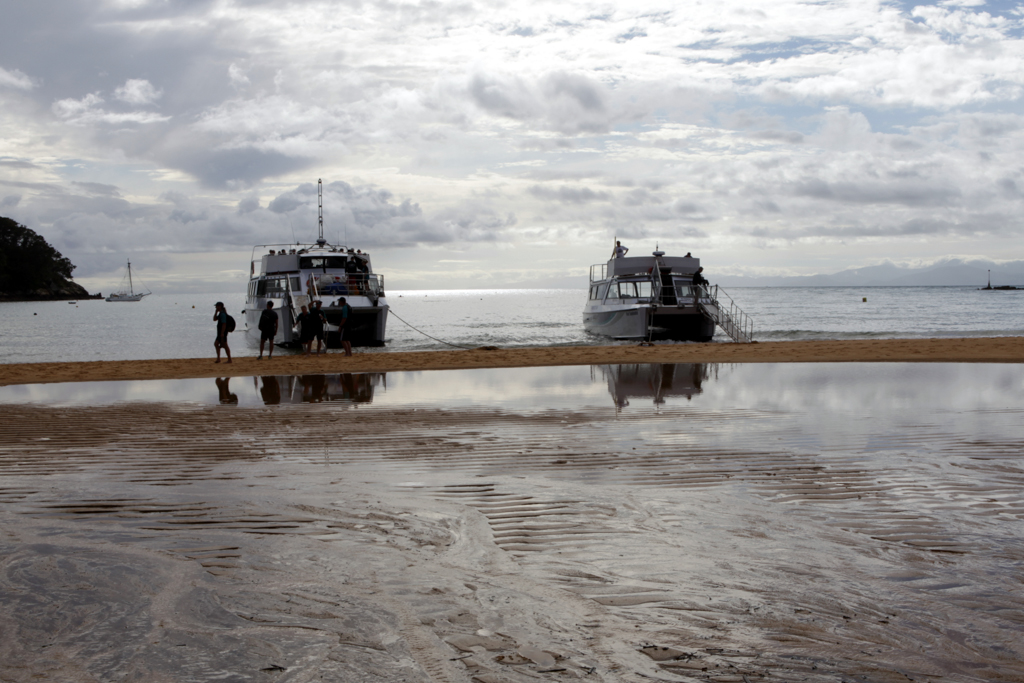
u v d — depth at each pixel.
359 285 30.92
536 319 61.00
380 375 15.59
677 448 7.30
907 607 3.35
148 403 11.30
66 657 2.90
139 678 2.73
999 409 9.84
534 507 5.13
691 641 3.01
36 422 9.41
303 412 10.18
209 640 3.05
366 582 3.71
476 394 12.10
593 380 14.12
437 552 4.18
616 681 2.68
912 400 10.81
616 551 4.16
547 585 3.65
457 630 3.14
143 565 3.97
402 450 7.35
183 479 6.09
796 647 2.95
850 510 4.97
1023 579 3.69
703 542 4.30
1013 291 192.12
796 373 15.02
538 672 2.75
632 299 31.19
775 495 5.40
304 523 4.77
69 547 4.29
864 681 2.68
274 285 31.56
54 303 153.88
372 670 2.78
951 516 4.81
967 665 2.81
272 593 3.57
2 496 5.52
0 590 3.61
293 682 2.69
